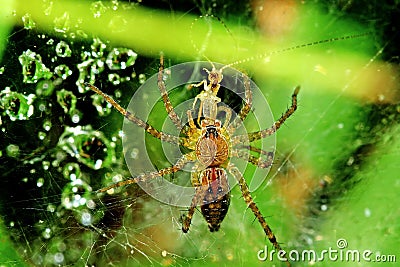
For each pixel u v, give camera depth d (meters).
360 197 0.19
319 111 0.20
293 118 0.19
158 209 0.19
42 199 0.19
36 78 0.19
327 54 0.20
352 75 0.20
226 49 0.20
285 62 0.20
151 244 0.19
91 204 0.19
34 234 0.19
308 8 0.20
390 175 0.19
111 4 0.19
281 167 0.19
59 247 0.19
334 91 0.20
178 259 0.19
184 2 0.20
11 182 0.19
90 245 0.19
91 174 0.19
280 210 0.19
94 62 0.19
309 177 0.19
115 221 0.19
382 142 0.20
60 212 0.19
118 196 0.19
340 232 0.19
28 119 0.19
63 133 0.19
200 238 0.19
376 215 0.19
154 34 0.20
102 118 0.19
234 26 0.20
